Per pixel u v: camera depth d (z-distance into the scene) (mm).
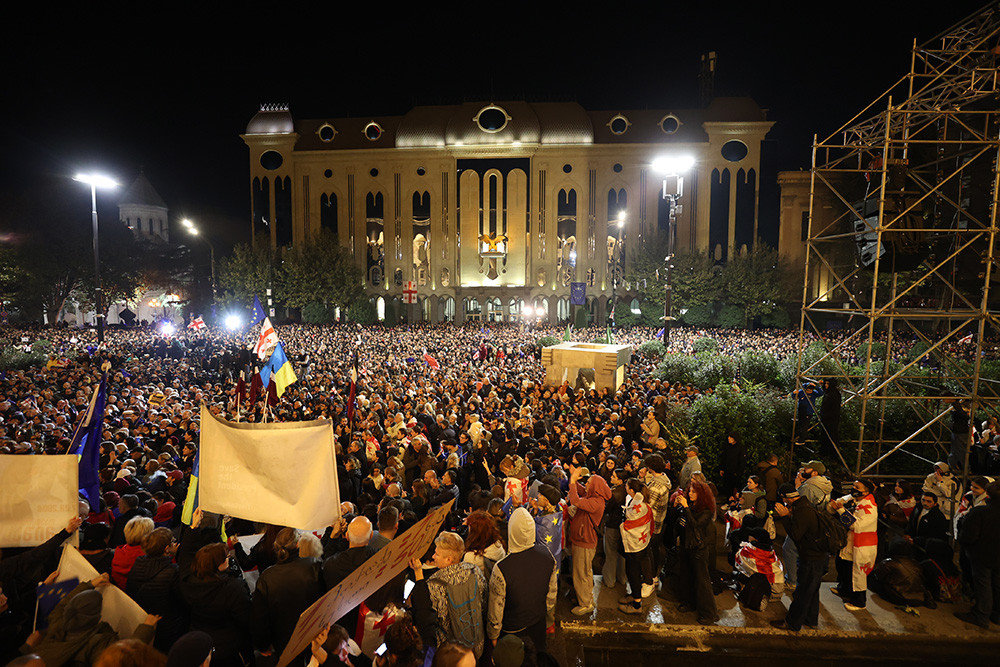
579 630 6406
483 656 4418
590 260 61031
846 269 45844
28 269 46406
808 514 6176
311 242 59969
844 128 12586
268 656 4418
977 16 10586
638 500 6695
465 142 60656
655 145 59281
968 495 7305
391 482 8219
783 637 6242
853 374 14805
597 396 17453
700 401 12219
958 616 6598
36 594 4551
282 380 11117
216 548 4191
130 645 2781
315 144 63531
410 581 6387
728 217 58656
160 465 8828
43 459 4605
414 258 62781
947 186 15391
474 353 28734
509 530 4695
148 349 28672
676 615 6621
